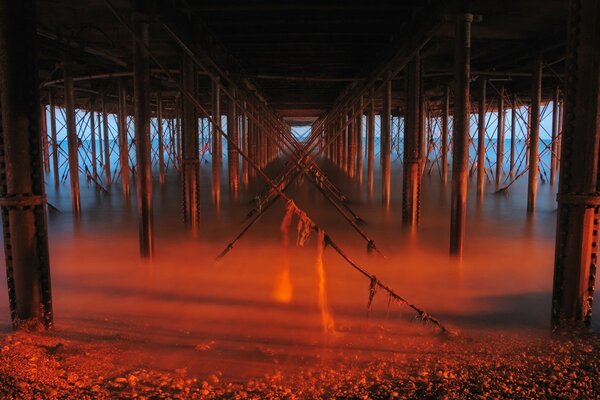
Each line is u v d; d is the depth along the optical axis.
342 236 9.68
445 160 19.27
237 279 6.59
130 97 20.83
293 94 22.69
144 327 4.83
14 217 4.49
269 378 3.71
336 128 24.41
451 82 16.83
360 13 8.86
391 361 4.03
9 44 4.30
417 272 6.99
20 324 4.59
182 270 7.06
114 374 3.74
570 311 4.57
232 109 15.34
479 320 5.05
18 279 4.56
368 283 6.42
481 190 15.52
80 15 8.46
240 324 4.94
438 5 6.96
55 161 17.27
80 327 4.79
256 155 23.78
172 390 3.46
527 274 6.88
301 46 11.85
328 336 4.61
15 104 4.37
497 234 9.77
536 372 3.72
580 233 4.43
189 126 9.48
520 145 48.78
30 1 4.36
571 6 4.32
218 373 3.81
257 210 12.09
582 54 4.25
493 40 11.01
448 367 3.87
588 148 4.32
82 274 6.85
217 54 11.16
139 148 7.07
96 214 12.24
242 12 8.94
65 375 3.65
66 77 11.53
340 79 13.68
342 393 3.40
